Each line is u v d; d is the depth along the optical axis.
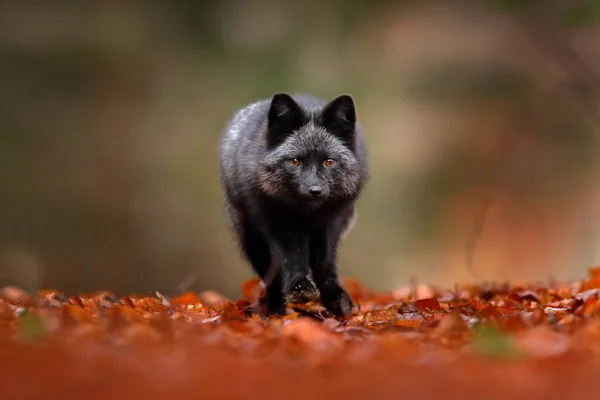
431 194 32.25
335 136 9.33
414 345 6.27
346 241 29.45
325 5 31.75
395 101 32.47
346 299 9.34
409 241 31.06
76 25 32.00
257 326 7.25
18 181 29.38
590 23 26.95
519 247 32.53
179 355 5.67
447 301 9.67
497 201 32.34
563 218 32.56
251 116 9.90
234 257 29.55
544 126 32.59
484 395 4.68
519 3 29.22
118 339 6.21
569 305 8.37
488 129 33.31
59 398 4.54
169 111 31.80
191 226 30.27
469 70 33.12
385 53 32.19
